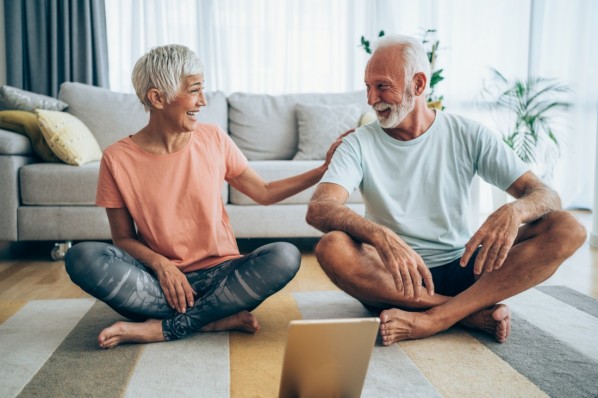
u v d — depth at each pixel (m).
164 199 1.62
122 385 1.26
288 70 4.38
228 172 1.83
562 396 1.21
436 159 1.66
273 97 3.64
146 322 1.53
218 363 1.39
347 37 4.41
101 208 2.75
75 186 2.72
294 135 3.52
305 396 1.00
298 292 2.12
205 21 4.26
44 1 4.06
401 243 1.38
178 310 1.53
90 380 1.29
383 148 1.67
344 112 3.44
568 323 1.71
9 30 4.03
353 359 0.97
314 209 1.56
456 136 1.66
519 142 4.44
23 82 4.12
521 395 1.21
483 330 1.58
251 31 4.32
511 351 1.47
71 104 3.32
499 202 3.52
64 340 1.56
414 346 1.51
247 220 2.86
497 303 1.57
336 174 1.60
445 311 1.53
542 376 1.31
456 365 1.38
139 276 1.49
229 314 1.57
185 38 4.28
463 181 1.68
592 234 3.09
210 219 1.65
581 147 4.55
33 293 2.15
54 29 4.06
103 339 1.46
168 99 1.51
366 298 1.59
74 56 4.11
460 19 4.48
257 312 1.85
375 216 1.70
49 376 1.31
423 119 1.65
